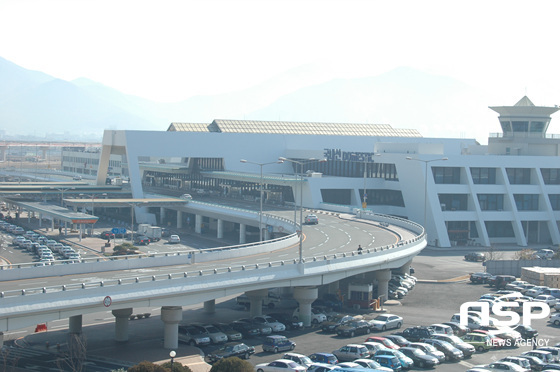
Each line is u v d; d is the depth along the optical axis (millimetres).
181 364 64125
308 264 89438
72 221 158125
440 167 171250
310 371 68125
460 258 150000
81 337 74938
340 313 98812
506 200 174000
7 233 173250
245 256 100500
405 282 117500
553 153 183625
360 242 119562
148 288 71938
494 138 187500
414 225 138000
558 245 170375
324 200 182125
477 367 70688
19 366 69625
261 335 85688
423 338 82562
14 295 64938
